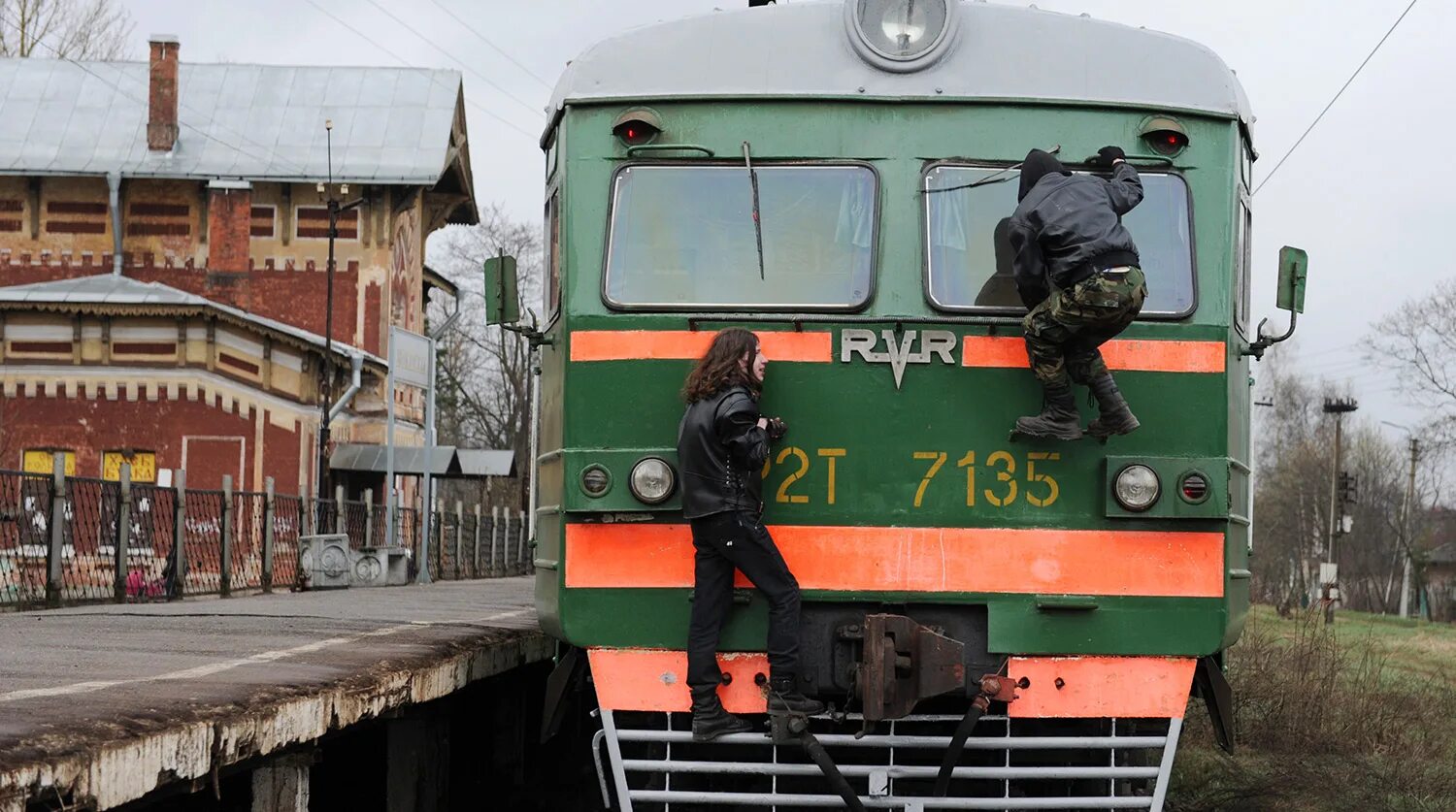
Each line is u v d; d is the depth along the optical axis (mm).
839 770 6035
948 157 6570
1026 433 6219
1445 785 10258
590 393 6445
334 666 6703
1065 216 5938
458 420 58938
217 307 29562
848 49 6652
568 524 6402
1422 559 65000
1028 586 6301
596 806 10172
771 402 6387
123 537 14180
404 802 7695
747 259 6531
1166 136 6590
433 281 40688
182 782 4844
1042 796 6730
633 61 6676
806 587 6301
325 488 29469
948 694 6297
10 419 29609
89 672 6328
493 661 8734
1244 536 7238
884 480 6352
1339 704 12406
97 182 34625
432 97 36031
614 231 6562
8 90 36000
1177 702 6281
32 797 3918
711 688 6113
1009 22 6707
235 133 35062
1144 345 6430
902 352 6379
